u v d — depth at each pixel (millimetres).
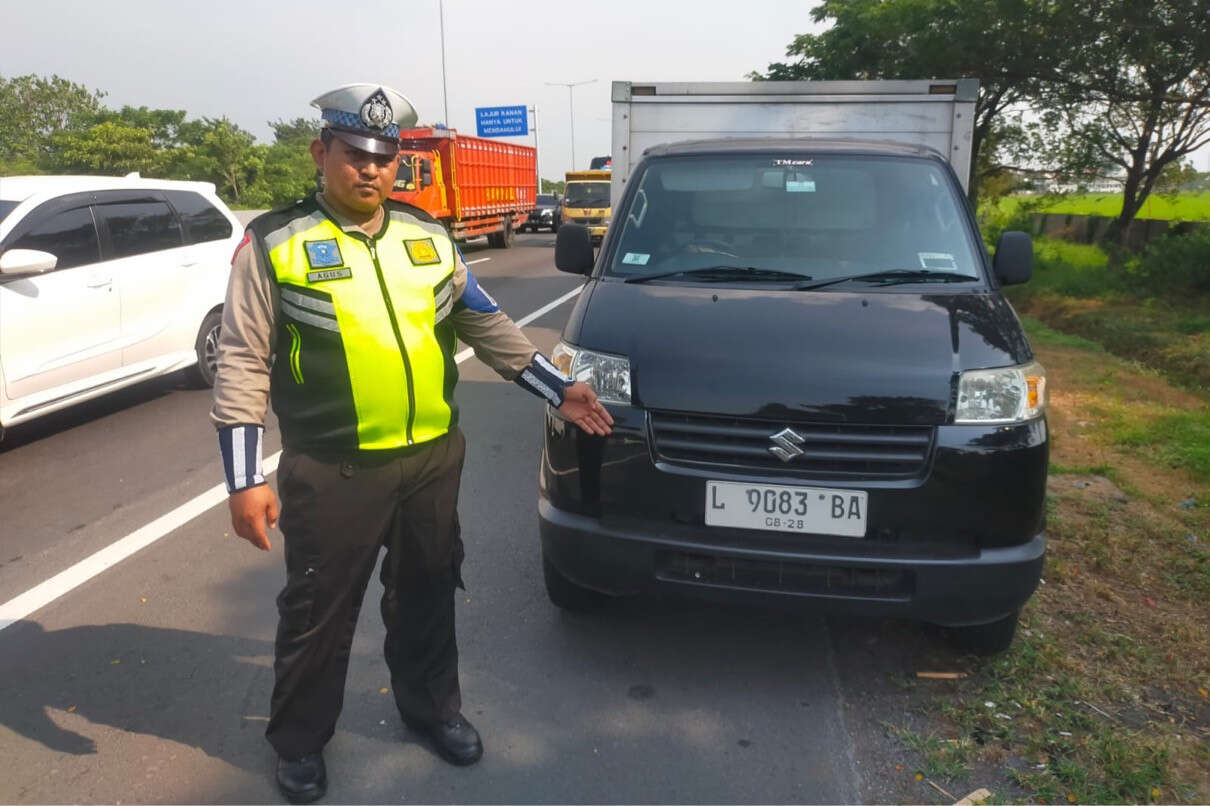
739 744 2895
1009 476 2889
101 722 2984
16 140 64750
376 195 2311
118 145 51594
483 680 3250
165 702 3102
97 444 6156
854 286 3615
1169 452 5930
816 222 4008
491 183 23125
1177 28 12016
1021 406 2984
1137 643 3486
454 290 2568
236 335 2297
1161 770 2727
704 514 2967
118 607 3805
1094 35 12898
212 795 2646
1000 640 3273
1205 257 13047
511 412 6965
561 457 3158
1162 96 13523
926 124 6715
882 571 2875
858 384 2922
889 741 2906
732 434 2938
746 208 4105
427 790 2676
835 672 3305
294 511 2432
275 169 57000
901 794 2662
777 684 3230
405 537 2631
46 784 2678
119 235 6629
